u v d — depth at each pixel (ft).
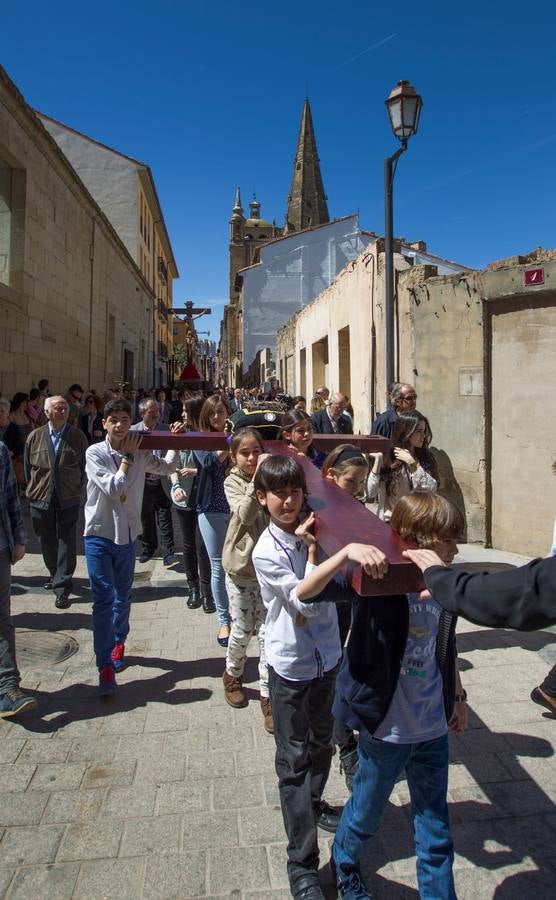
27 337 40.16
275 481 8.20
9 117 35.27
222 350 246.27
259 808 9.58
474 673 13.87
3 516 12.23
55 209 45.75
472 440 24.56
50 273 44.93
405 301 27.91
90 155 95.61
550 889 8.13
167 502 22.72
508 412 23.58
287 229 206.90
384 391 30.91
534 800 9.80
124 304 79.92
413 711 7.15
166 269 147.64
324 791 10.23
